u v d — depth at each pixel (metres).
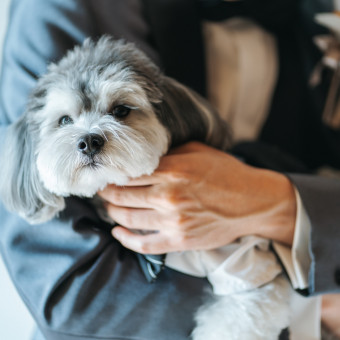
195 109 1.32
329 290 1.14
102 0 1.38
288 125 1.87
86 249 1.09
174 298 1.14
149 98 1.17
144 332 1.14
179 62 1.54
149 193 1.10
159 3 1.53
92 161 1.03
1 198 1.19
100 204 1.24
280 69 1.87
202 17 1.81
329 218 1.14
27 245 1.10
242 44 1.82
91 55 1.16
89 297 1.08
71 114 1.11
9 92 1.23
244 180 1.17
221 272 1.18
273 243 1.24
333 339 1.41
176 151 1.25
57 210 1.11
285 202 1.20
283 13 1.87
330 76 1.82
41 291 1.07
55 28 1.24
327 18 1.67
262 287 1.21
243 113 1.84
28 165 1.16
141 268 1.16
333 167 1.91
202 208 1.11
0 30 1.87
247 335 1.17
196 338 1.19
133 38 1.42
